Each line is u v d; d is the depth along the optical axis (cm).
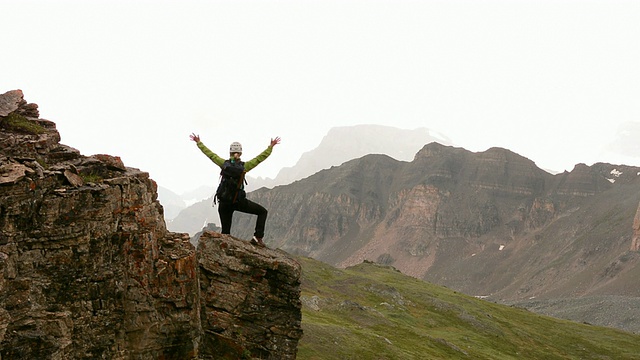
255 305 2056
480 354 8581
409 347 7506
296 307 2097
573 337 11744
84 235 1670
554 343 11156
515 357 9231
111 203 1755
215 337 2002
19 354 1497
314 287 10988
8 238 1538
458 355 8056
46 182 1641
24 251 1579
